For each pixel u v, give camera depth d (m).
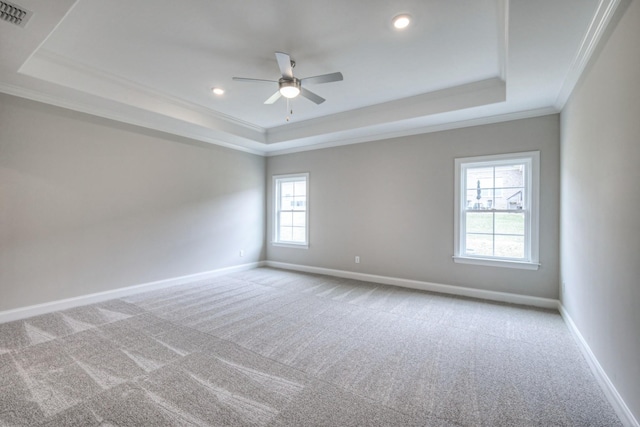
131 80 3.42
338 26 2.42
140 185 4.23
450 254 4.24
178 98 3.95
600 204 2.08
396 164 4.70
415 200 4.52
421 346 2.62
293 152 5.89
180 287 4.53
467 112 3.73
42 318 3.19
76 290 3.60
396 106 4.09
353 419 1.70
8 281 3.11
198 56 2.90
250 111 4.47
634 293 1.57
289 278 5.15
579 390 1.99
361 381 2.08
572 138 2.88
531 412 1.76
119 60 2.98
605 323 1.98
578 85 2.63
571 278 2.94
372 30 2.47
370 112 4.31
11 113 3.12
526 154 3.70
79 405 1.80
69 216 3.54
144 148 4.27
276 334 2.86
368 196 4.97
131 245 4.12
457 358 2.41
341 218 5.27
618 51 1.76
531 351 2.53
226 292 4.28
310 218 5.67
